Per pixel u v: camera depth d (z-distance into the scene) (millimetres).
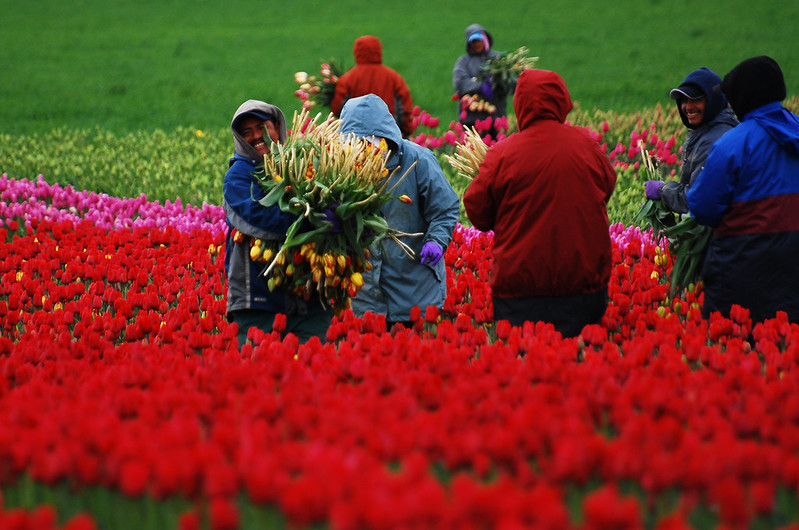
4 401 12125
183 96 77125
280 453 9836
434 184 18906
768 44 86000
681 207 19984
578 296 17000
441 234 18766
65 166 42281
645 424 10578
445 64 87938
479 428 10859
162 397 11805
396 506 8305
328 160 15867
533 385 13078
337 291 16812
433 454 10234
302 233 15961
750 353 14836
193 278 24672
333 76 41812
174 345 16203
